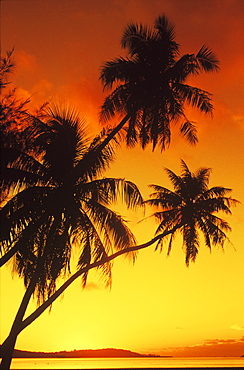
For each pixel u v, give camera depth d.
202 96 26.08
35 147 21.41
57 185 22.78
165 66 26.12
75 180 22.67
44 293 22.45
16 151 20.34
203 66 26.53
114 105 25.95
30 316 21.56
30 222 21.25
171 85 26.17
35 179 21.39
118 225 23.45
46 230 22.02
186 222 33.06
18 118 19.56
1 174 20.16
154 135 25.61
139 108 25.27
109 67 25.92
